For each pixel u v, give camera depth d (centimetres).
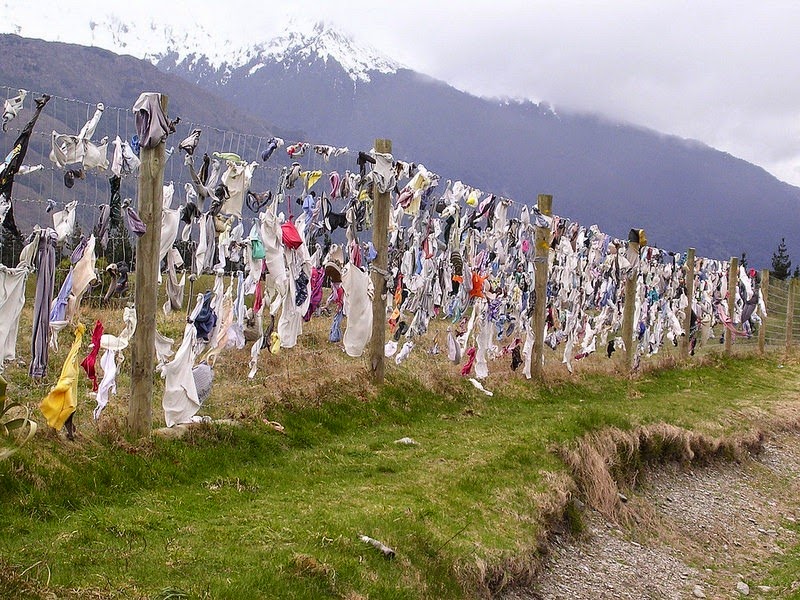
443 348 1566
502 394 1474
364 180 1115
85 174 765
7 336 712
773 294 2677
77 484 718
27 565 556
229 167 904
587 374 1778
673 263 2058
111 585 549
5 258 755
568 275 1656
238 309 979
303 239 1023
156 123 812
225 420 970
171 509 734
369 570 666
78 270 777
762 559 1122
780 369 2350
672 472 1322
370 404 1212
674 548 1084
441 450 1083
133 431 845
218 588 566
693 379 2009
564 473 1070
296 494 838
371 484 910
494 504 920
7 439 598
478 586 754
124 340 840
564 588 862
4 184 684
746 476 1418
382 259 1229
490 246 1392
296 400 1112
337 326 1175
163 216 855
